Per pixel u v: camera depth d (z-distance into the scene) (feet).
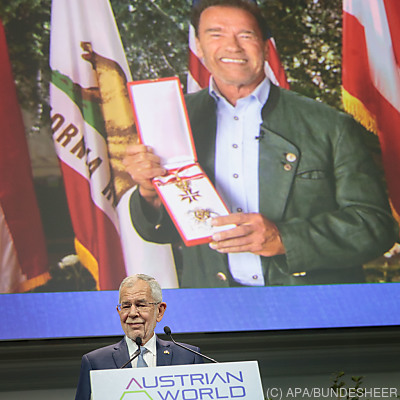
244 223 25.45
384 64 26.76
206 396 7.80
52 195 24.35
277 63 26.11
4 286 23.86
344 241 26.05
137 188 24.97
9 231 23.97
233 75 25.72
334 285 25.85
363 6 26.78
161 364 8.87
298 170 25.95
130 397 7.59
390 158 26.66
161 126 25.23
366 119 26.58
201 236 25.16
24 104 24.32
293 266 25.62
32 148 24.31
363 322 25.81
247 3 25.93
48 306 24.06
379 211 26.40
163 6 25.34
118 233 24.73
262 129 25.86
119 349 9.03
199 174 25.36
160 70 25.30
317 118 26.22
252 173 25.68
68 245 24.34
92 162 24.67
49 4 24.62
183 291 24.89
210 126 25.57
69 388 20.07
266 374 21.43
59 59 24.62
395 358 23.67
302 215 25.86
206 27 25.61
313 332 25.53
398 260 26.35
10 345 23.85
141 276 8.86
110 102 24.95
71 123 24.61
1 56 24.32
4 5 24.40
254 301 25.26
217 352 24.67
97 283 24.43
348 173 26.32
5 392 19.53
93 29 24.89
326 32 26.45
